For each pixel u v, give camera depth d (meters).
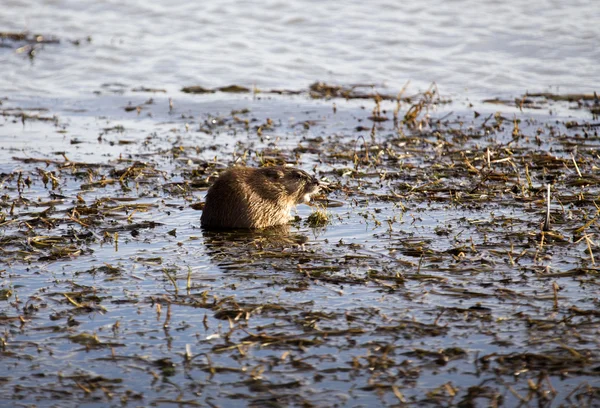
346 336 14.16
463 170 26.25
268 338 14.04
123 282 16.89
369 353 13.55
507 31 45.59
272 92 38.88
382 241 19.56
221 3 52.34
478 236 19.67
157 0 53.19
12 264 18.02
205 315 14.98
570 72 40.38
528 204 22.34
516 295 15.76
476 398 12.17
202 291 16.28
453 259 17.94
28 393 12.50
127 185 25.28
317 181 22.47
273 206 21.55
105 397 12.37
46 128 33.19
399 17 48.88
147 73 42.06
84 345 14.01
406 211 22.25
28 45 45.41
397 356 13.45
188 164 27.73
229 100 37.62
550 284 16.36
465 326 14.48
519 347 13.64
